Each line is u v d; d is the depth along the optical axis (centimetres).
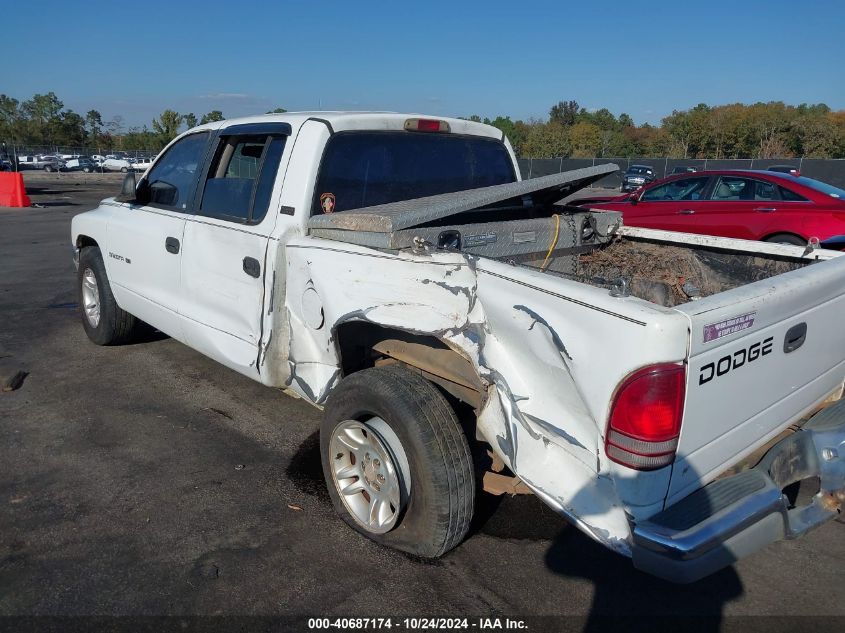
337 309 332
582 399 240
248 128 413
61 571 308
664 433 224
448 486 291
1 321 714
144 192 513
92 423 463
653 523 230
